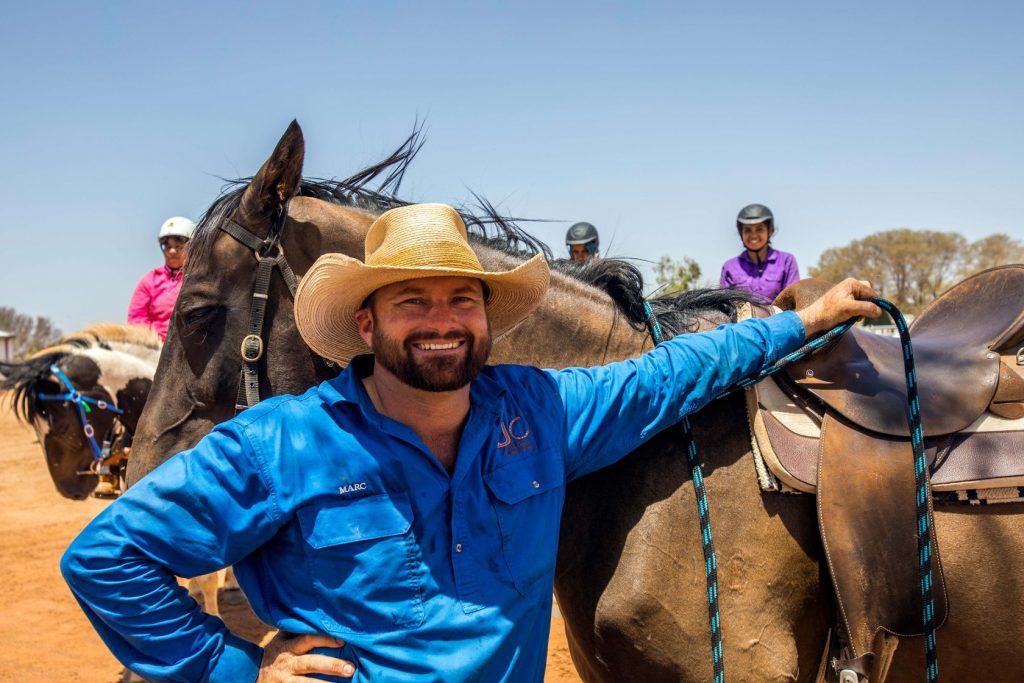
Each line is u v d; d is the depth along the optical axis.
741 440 2.25
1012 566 2.12
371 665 1.69
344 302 1.96
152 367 6.05
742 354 2.16
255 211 2.46
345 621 1.71
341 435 1.76
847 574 2.06
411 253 1.78
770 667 2.12
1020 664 2.17
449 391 1.77
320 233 2.50
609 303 2.63
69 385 5.75
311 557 1.70
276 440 1.73
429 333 1.76
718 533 2.17
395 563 1.70
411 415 1.82
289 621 1.73
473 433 1.84
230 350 2.45
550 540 1.89
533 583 1.83
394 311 1.78
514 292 2.11
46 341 45.59
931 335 2.57
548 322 2.57
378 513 1.72
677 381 2.11
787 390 2.25
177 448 2.47
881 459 2.13
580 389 2.06
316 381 2.48
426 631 1.70
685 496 2.20
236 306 2.45
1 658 5.53
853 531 2.08
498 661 1.76
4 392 5.99
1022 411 2.17
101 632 1.73
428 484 1.76
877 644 2.09
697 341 2.17
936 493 2.13
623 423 2.07
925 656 2.13
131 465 2.53
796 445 2.17
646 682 2.22
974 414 2.17
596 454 2.07
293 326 2.46
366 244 1.99
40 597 6.87
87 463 5.97
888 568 2.07
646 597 2.14
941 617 2.10
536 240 2.79
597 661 2.29
